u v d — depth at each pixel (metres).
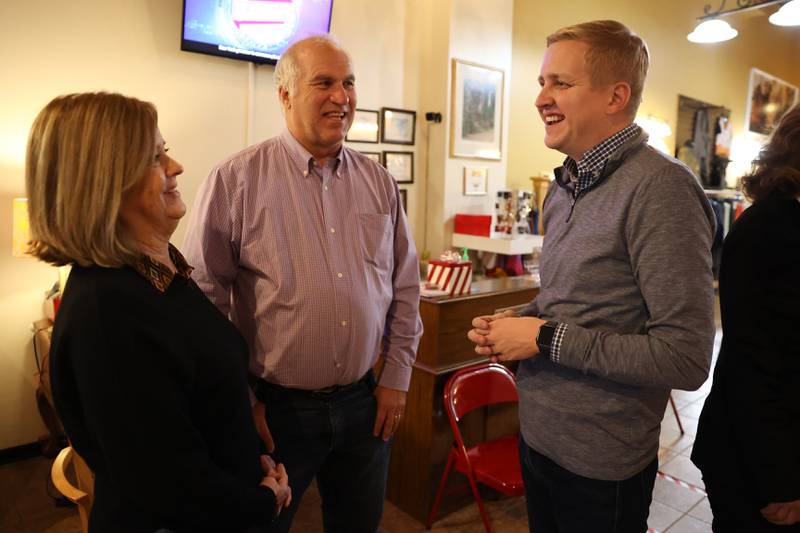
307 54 1.40
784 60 8.69
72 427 0.85
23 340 2.83
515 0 4.57
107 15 2.85
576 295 1.10
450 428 2.42
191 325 0.91
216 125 3.29
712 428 1.18
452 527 2.35
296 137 1.45
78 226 0.83
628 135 1.07
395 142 4.16
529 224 4.59
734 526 1.15
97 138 0.83
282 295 1.36
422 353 2.40
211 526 0.89
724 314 1.14
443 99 4.14
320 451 1.45
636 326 1.06
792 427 1.06
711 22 4.62
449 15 4.05
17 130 2.67
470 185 4.41
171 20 3.05
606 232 1.05
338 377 1.42
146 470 0.81
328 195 1.46
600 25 1.06
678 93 6.52
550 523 1.26
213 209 1.35
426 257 4.36
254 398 1.39
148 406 0.81
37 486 2.58
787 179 1.08
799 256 1.03
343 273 1.41
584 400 1.09
